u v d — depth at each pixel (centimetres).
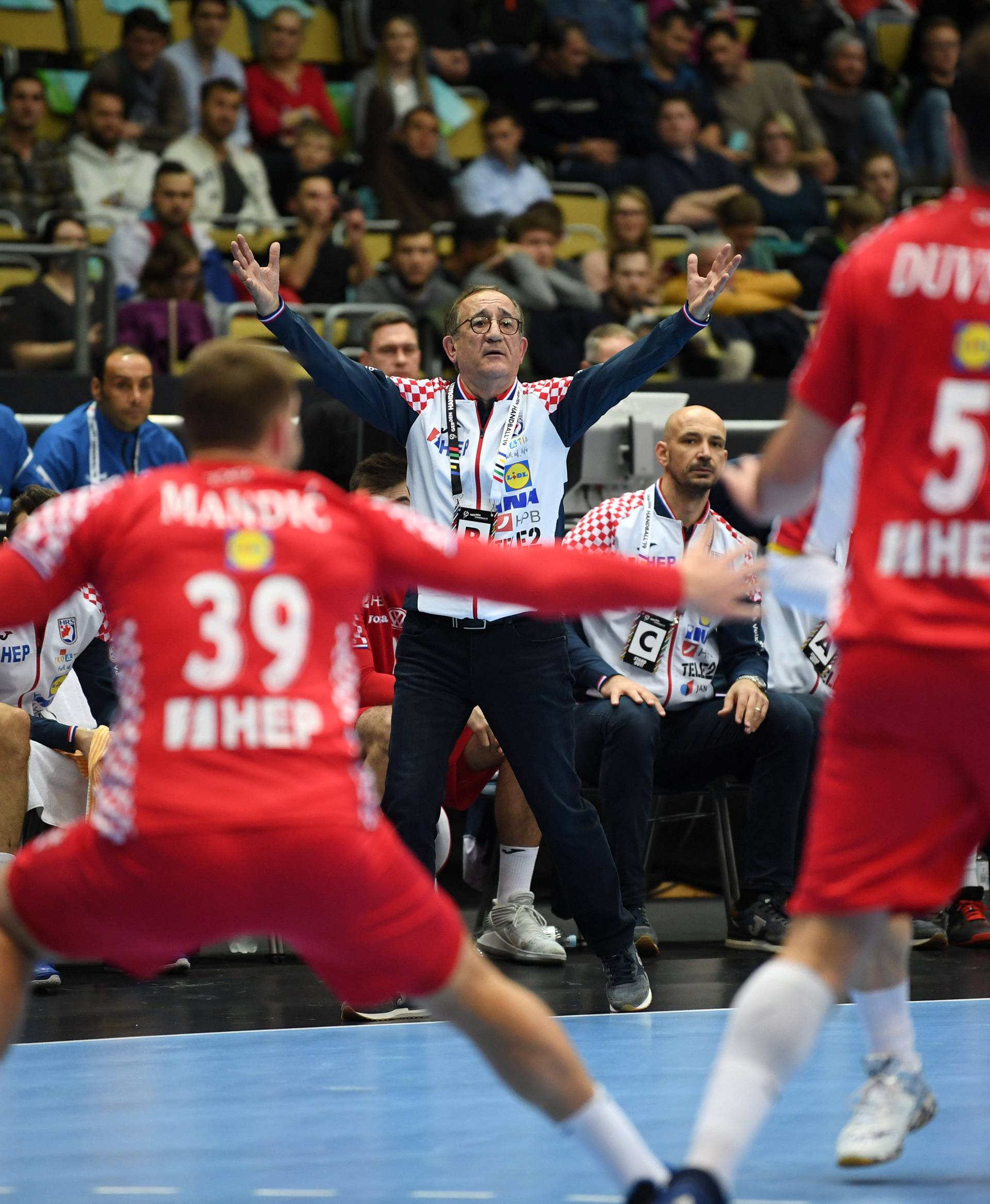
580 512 2298
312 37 4294
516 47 4347
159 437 2309
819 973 823
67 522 826
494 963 2028
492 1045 816
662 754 2144
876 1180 952
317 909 787
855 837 828
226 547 809
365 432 2378
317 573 815
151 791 778
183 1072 1351
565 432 1678
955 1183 941
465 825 2295
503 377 1655
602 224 3953
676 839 2427
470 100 4222
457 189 3806
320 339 1652
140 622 803
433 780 1639
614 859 1961
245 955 2133
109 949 818
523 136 4125
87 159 3597
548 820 1656
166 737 784
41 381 2791
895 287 834
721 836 2184
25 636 1916
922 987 1786
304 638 807
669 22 4272
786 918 2097
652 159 4012
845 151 4416
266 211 3725
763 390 3006
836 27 4666
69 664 1988
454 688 1647
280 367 874
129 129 3659
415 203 3788
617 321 3394
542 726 1641
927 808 825
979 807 845
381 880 795
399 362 2414
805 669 2266
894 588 822
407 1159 1030
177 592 801
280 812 774
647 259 3409
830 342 863
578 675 2077
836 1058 1373
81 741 1903
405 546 838
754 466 934
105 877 783
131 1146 1077
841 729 845
